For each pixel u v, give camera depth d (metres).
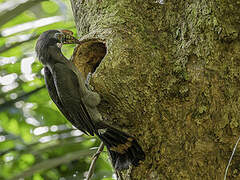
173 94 9.39
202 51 9.25
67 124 17.02
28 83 17.27
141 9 10.51
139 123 9.54
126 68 9.24
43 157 17.20
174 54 9.74
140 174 9.46
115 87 9.25
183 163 9.20
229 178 9.12
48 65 10.05
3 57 17.14
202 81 9.19
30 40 16.06
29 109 17.31
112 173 15.71
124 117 9.54
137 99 9.34
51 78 10.17
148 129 9.48
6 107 17.33
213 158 9.16
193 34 9.44
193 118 9.24
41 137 17.05
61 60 10.00
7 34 16.84
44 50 10.05
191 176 9.13
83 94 9.65
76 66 10.55
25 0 16.84
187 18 9.70
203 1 9.34
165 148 9.34
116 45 9.48
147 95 9.36
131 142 9.25
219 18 9.10
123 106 9.41
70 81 9.74
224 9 9.05
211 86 9.15
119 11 10.41
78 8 11.43
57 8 17.55
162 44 9.95
